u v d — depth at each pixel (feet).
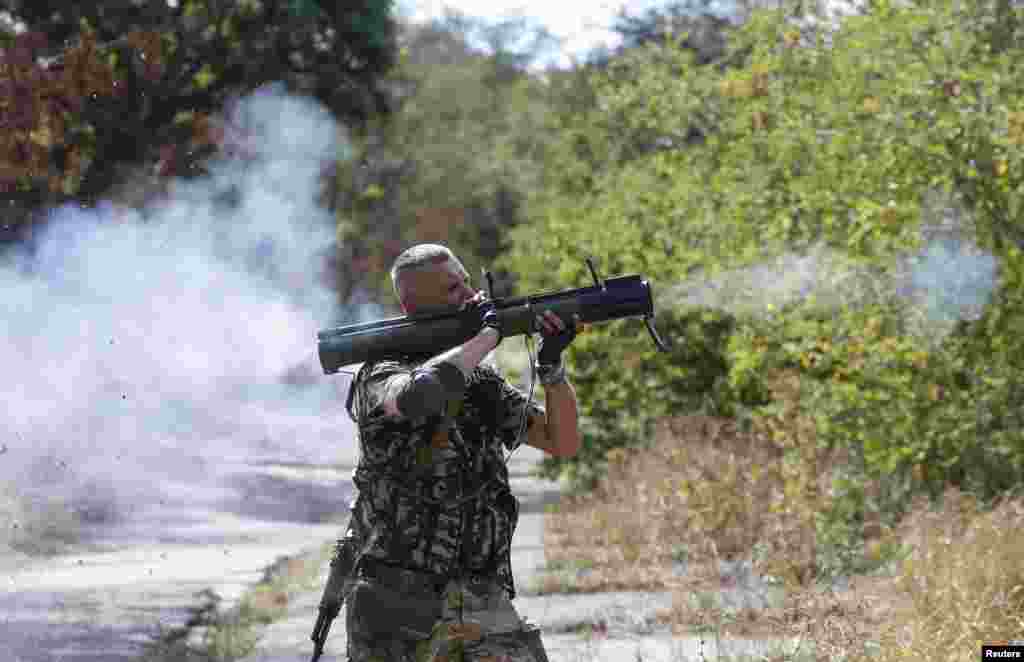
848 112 51.62
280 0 90.99
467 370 18.95
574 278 77.87
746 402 70.54
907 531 42.55
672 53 76.69
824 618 30.99
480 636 19.31
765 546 43.73
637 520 54.80
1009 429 47.83
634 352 73.92
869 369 49.57
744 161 61.26
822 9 58.80
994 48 48.19
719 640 33.53
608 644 36.78
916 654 29.12
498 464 19.92
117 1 76.54
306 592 50.93
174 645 39.29
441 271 20.07
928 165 46.50
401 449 19.45
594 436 75.97
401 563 19.31
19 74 50.31
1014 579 32.35
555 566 51.90
